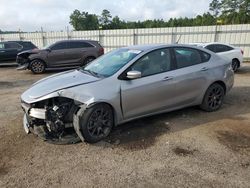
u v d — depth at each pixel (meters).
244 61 17.36
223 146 3.88
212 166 3.34
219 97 5.53
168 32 19.98
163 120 4.96
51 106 3.95
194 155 3.63
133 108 4.33
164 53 4.77
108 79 4.13
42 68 12.48
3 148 3.91
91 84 4.01
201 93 5.19
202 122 4.86
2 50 14.94
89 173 3.22
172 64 4.81
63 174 3.21
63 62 12.82
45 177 3.15
